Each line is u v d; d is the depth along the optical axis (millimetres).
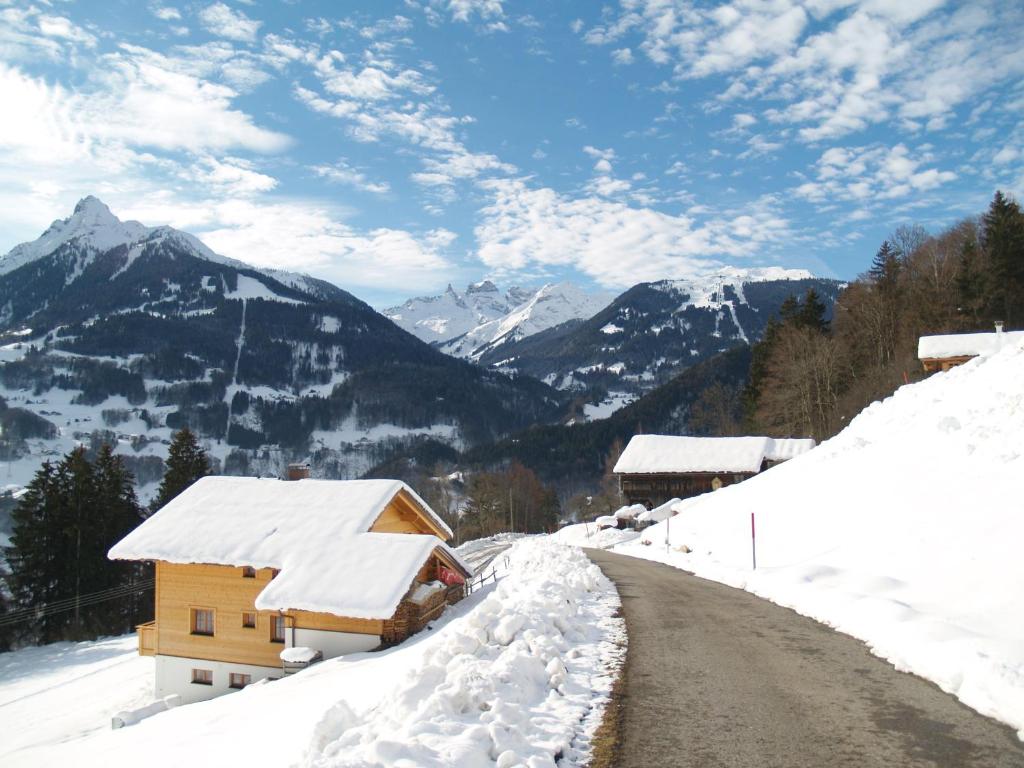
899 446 24250
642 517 50750
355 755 6438
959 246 71500
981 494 17234
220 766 10055
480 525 84375
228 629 24453
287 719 12211
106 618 44844
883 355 66938
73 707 25922
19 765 14969
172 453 55156
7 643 41625
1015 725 7438
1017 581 12047
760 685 9117
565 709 8305
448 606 25328
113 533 46719
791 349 67438
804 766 6652
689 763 6766
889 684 8984
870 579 14555
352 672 17031
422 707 7680
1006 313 57219
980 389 24688
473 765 6418
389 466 154875
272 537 24781
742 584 17922
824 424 63375
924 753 6867
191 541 25031
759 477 36125
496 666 9305
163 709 21750
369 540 24078
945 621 10938
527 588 16109
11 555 44062
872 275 77812
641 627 12977
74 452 46781
